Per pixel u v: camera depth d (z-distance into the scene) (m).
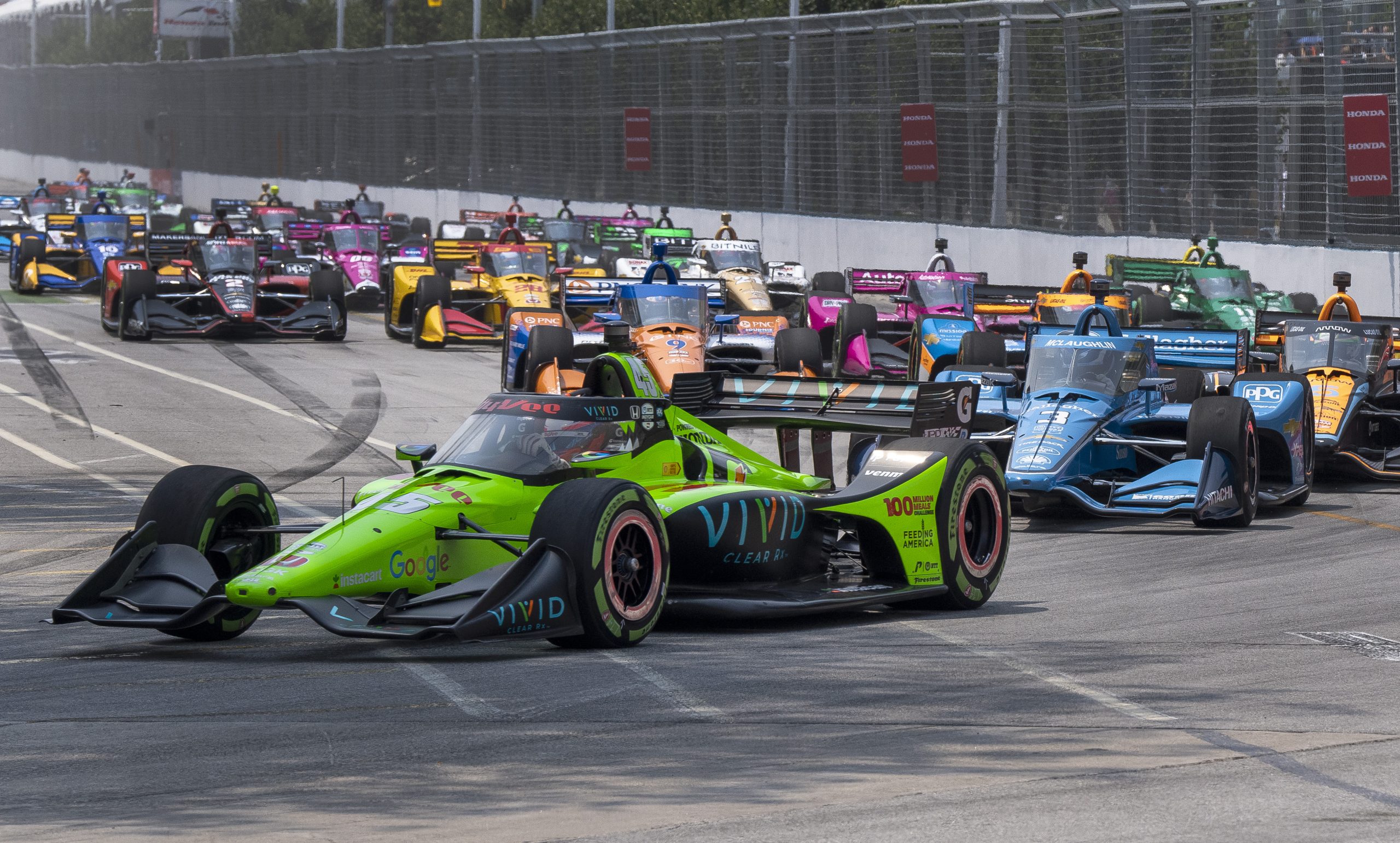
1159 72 122.38
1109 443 53.94
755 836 21.17
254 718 27.70
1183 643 34.62
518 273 113.81
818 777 23.97
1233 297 94.88
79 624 37.59
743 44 170.25
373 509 32.91
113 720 27.66
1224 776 23.95
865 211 155.12
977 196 141.00
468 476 34.44
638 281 83.12
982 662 32.53
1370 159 106.06
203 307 115.69
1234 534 51.38
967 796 22.95
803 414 42.78
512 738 26.30
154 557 33.84
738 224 172.75
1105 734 26.58
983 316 88.62
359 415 79.44
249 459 66.44
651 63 186.88
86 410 79.31
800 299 114.12
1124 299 82.12
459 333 109.31
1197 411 52.69
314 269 123.25
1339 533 51.12
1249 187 116.31
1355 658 33.00
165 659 33.16
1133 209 125.56
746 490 36.97
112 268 114.25
